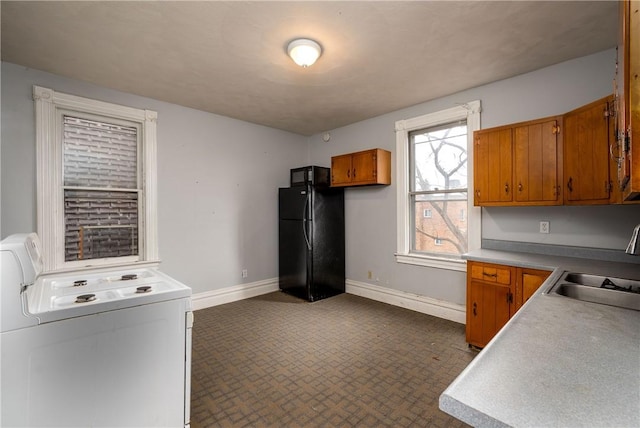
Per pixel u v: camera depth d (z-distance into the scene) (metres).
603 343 0.92
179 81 2.94
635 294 1.51
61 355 1.32
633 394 0.67
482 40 2.25
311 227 4.07
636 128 0.75
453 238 3.44
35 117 2.69
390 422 1.79
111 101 3.10
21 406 1.24
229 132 4.05
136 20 2.01
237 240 4.14
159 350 1.57
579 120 2.22
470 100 3.15
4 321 1.21
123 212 3.24
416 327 3.16
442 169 3.52
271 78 2.88
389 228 3.94
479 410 0.62
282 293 4.42
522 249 2.81
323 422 1.80
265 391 2.09
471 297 2.65
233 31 2.13
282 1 1.83
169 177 3.52
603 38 2.23
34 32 2.13
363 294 4.25
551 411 0.61
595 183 2.12
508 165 2.63
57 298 1.51
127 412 1.48
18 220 2.63
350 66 2.65
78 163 2.97
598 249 2.41
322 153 4.82
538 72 2.72
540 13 1.94
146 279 1.92
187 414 1.66
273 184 4.57
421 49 2.38
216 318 3.45
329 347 2.73
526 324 1.08
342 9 1.90
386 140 3.95
